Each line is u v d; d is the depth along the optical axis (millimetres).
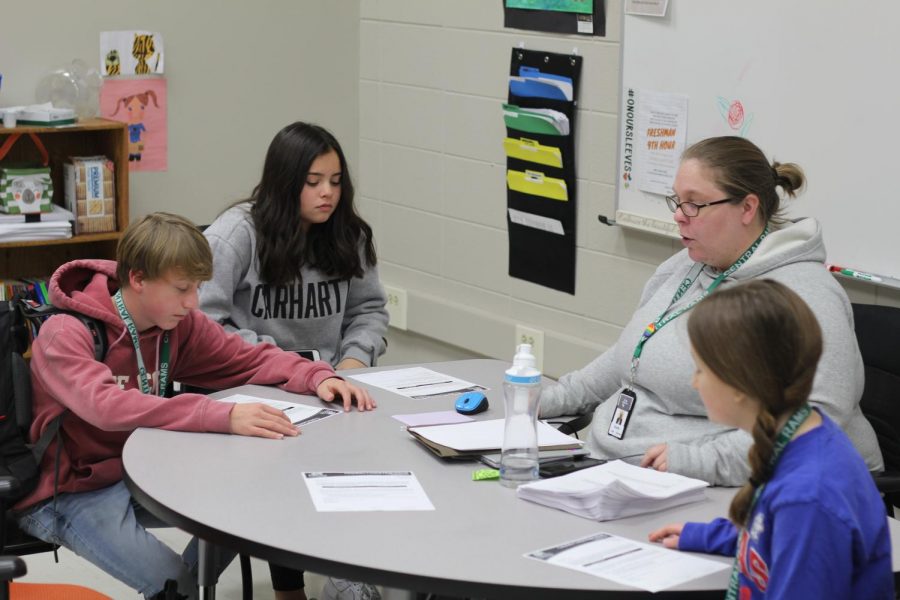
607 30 3682
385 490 1946
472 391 2582
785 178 2281
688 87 3422
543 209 4008
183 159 4453
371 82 4746
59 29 4078
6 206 3848
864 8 2938
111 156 4086
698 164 2217
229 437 2223
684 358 2242
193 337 2598
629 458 2176
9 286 4008
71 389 2289
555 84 3869
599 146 3779
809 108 3105
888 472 2297
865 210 3016
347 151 4855
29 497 2375
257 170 4652
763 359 1444
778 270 2213
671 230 3533
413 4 4449
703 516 1861
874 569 1462
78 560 3365
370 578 1633
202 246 2367
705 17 3334
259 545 1716
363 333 3193
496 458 2094
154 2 4270
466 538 1743
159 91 4340
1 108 3973
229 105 4523
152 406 2252
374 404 2455
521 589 1573
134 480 1980
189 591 2334
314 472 2031
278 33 4578
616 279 3811
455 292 4504
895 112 2904
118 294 2436
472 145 4293
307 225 3029
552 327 4090
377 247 4871
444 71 4359
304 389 2549
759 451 1466
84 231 4020
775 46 3164
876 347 2602
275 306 3035
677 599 1568
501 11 4059
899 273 2955
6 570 1744
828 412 2041
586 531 1784
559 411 2535
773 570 1431
